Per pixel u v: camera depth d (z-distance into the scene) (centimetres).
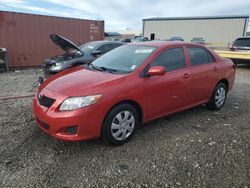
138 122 371
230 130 409
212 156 322
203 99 475
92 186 259
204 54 477
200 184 264
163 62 394
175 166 297
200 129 411
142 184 263
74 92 311
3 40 1052
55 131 311
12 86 729
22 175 275
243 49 1234
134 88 344
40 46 1159
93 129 316
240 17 4197
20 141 354
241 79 914
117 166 296
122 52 429
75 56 772
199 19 4550
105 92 318
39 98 343
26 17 1094
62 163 300
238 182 268
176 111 423
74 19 1247
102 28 1370
